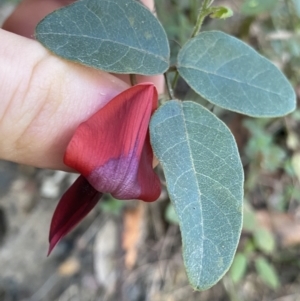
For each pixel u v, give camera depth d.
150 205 0.13
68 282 0.12
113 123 0.05
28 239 0.13
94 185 0.05
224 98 0.06
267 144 0.12
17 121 0.06
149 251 0.13
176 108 0.05
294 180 0.13
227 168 0.05
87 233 0.13
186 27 0.10
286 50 0.11
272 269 0.12
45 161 0.06
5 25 0.08
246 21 0.10
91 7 0.05
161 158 0.05
